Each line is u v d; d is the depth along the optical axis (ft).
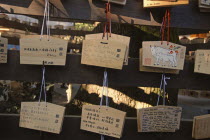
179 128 4.30
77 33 8.51
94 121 3.87
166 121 3.97
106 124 3.81
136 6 3.97
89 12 3.91
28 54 3.68
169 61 3.77
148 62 3.76
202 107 10.02
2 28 6.37
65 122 4.16
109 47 3.66
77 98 8.41
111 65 3.69
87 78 4.02
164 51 3.76
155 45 3.75
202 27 4.11
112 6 3.93
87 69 4.01
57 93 14.19
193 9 4.08
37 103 3.84
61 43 3.69
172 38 7.42
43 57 3.70
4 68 3.92
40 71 3.96
